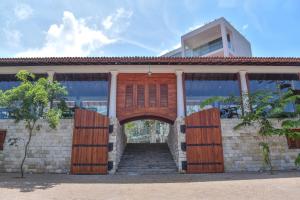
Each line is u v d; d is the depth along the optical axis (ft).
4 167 46.06
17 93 38.65
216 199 24.02
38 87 39.27
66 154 46.78
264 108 45.57
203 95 64.44
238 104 51.70
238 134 48.57
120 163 51.08
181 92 55.88
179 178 38.88
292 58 55.31
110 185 32.27
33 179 37.70
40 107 41.52
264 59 54.85
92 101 60.59
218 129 48.29
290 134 45.27
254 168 47.03
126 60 54.54
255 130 48.91
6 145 47.11
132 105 56.49
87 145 46.60
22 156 46.57
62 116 50.39
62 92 43.98
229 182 33.76
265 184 31.24
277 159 47.78
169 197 25.05
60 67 56.70
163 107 56.54
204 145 47.34
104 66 56.80
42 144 47.19
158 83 58.13
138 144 67.26
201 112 49.19
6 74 57.62
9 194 26.37
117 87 57.52
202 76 59.36
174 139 52.90
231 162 47.09
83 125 47.62
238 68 57.67
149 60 54.70
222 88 62.69
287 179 34.86
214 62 55.21
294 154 48.16
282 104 45.24
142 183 33.91
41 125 43.80
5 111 51.19
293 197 23.94
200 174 43.98
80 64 55.83
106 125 47.98
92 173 45.06
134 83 57.93
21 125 48.26
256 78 61.00
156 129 105.40
